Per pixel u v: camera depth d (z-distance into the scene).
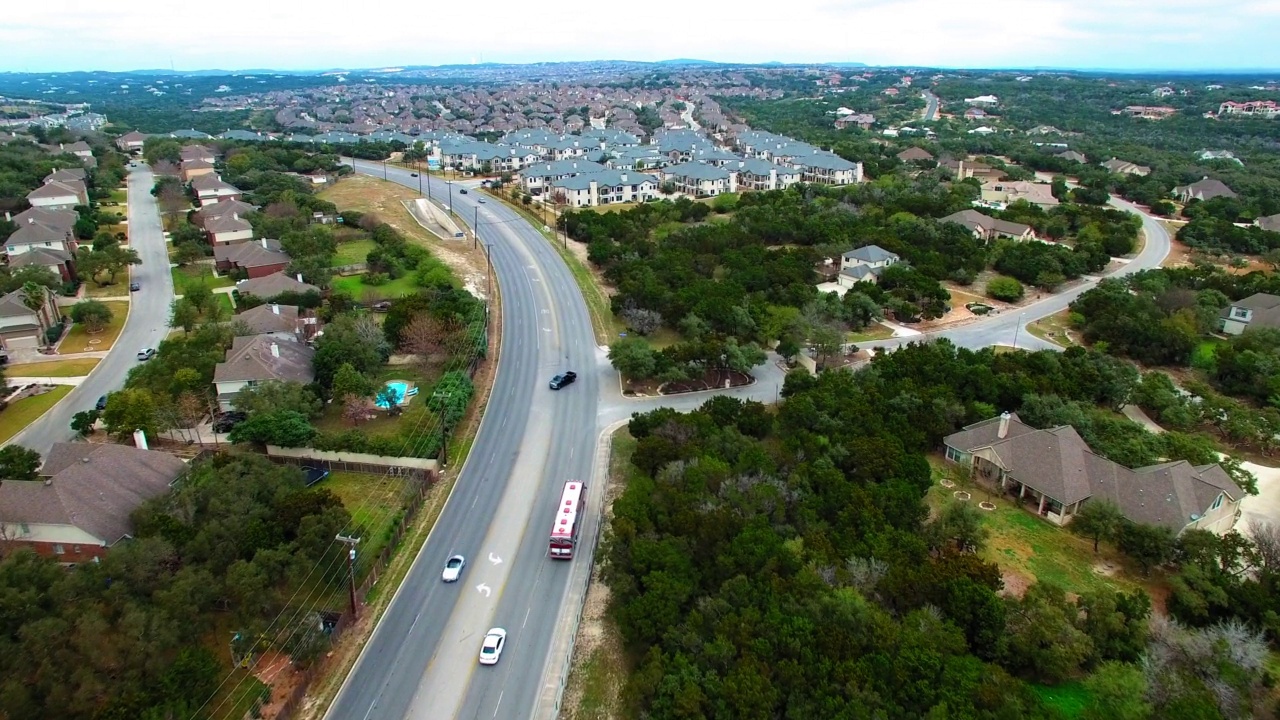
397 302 127.56
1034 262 160.50
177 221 182.88
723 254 155.75
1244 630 59.41
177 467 78.50
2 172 198.38
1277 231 190.12
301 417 87.19
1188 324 128.00
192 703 52.50
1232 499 78.06
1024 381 98.62
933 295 139.38
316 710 55.50
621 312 130.25
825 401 90.12
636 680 53.00
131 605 55.06
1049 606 59.62
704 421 85.12
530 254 174.62
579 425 97.56
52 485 68.31
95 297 140.50
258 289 135.62
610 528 74.56
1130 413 105.69
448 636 62.78
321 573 65.75
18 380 107.19
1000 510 81.00
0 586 54.22
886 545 66.25
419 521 77.44
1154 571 71.50
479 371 112.94
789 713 50.06
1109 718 51.06
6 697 48.16
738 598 59.31
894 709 50.19
